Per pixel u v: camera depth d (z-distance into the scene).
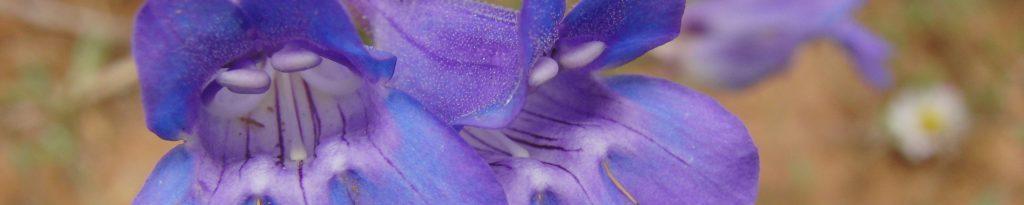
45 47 0.14
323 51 0.05
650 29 0.06
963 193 0.15
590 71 0.06
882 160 0.15
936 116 0.15
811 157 0.15
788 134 0.14
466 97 0.05
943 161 0.15
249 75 0.05
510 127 0.06
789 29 0.11
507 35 0.05
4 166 0.13
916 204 0.15
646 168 0.06
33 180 0.13
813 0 0.10
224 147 0.06
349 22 0.05
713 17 0.11
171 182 0.05
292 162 0.06
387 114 0.05
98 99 0.13
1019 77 0.16
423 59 0.06
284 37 0.05
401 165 0.05
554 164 0.06
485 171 0.05
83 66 0.13
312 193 0.06
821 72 0.15
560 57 0.06
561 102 0.06
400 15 0.06
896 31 0.15
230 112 0.06
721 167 0.06
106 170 0.13
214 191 0.06
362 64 0.05
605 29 0.06
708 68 0.11
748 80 0.11
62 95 0.13
